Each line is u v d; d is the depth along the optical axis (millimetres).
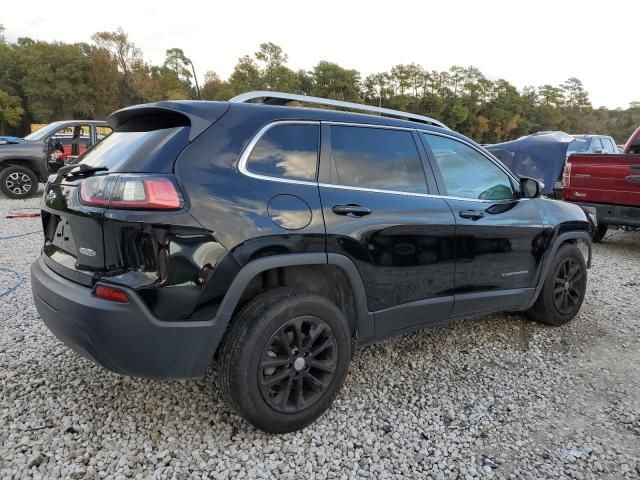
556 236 3898
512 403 2920
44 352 3248
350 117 2805
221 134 2312
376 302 2768
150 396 2770
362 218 2631
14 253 5902
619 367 3439
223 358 2293
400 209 2820
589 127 87875
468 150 3453
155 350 2123
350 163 2730
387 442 2484
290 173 2475
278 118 2512
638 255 7074
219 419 2582
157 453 2297
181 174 2150
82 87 57562
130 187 2078
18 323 3713
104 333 2090
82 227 2260
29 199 10367
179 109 2324
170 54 63375
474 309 3389
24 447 2285
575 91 92438
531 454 2441
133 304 2062
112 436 2404
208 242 2145
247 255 2238
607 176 6836
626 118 87062
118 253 2109
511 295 3611
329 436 2506
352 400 2859
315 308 2461
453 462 2357
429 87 75000
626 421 2762
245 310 2334
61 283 2328
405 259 2846
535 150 10445
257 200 2299
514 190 3734
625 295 5062
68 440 2355
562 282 4062
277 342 2381
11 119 54562
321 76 68875
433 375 3223
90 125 11125
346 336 2625
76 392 2779
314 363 2518
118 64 60812
